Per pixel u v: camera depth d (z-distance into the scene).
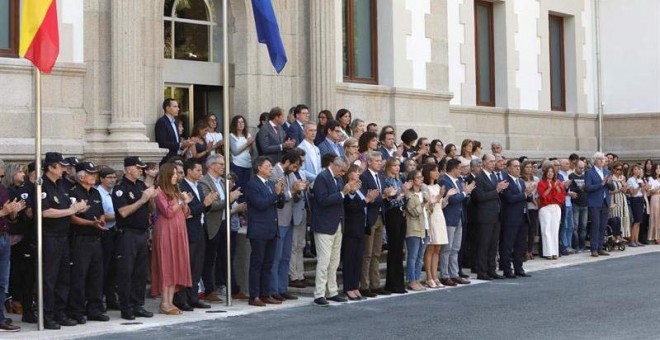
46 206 11.56
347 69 19.08
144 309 12.54
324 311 12.90
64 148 14.30
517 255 16.66
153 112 15.58
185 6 16.73
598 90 26.89
